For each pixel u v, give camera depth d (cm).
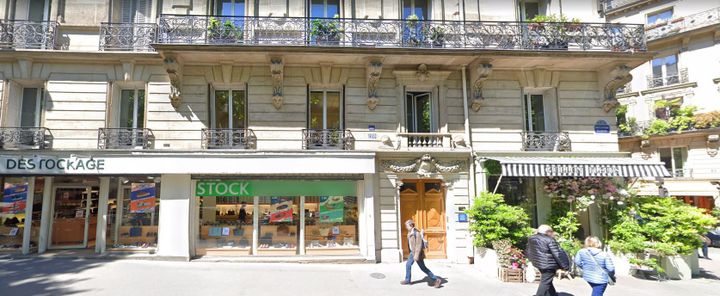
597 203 1098
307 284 817
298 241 1098
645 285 888
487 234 960
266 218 1102
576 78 1195
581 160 1058
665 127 2142
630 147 2316
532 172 1008
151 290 743
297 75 1135
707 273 1067
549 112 1210
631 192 1074
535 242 685
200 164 1032
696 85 2162
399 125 1130
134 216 1094
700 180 1980
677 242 956
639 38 1128
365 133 1124
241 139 1090
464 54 1061
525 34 1122
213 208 1095
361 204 1099
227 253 1079
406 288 807
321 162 1050
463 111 1156
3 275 842
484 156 1113
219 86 1133
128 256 1034
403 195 1137
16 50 1038
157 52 1045
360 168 1055
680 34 2194
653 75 2331
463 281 873
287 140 1109
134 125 1115
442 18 1176
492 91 1170
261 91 1120
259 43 1059
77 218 1127
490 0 1196
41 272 870
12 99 1072
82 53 1059
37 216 1090
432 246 1123
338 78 1139
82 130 1067
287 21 1077
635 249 971
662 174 1012
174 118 1088
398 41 1097
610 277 637
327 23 1077
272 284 809
